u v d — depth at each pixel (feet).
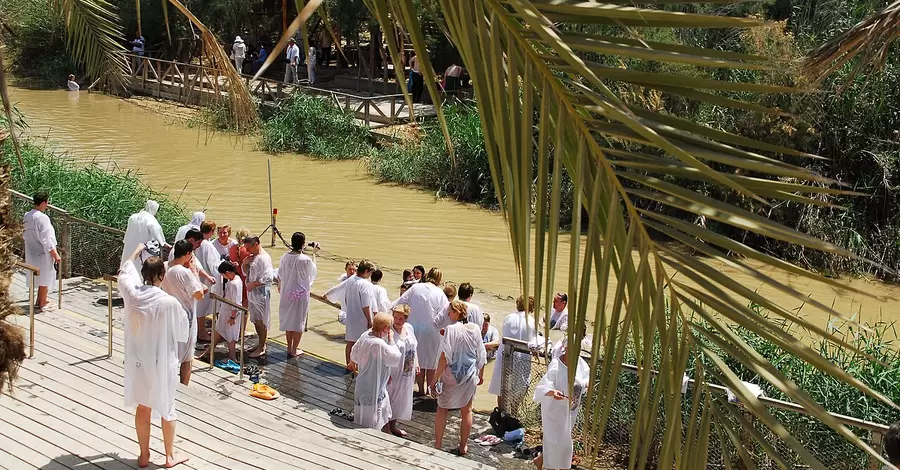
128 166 71.51
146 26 92.38
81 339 28.02
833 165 54.65
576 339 6.61
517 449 26.99
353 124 81.15
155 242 33.09
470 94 82.33
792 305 44.88
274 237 52.19
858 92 53.93
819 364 6.14
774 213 52.29
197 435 22.66
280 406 25.61
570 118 6.32
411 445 23.84
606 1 6.02
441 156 68.54
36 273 26.09
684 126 6.07
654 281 6.66
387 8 6.66
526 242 6.31
